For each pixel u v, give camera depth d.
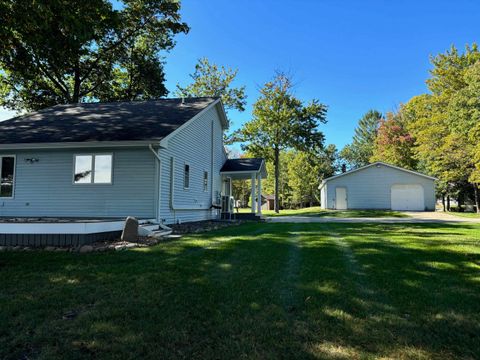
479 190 28.42
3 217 10.85
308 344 2.58
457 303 3.45
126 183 10.85
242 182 45.00
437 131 25.81
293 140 30.08
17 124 12.77
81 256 5.80
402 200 26.98
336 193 28.44
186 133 13.38
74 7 9.13
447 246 6.79
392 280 4.25
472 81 20.61
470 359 2.37
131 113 13.38
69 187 11.12
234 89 30.48
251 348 2.52
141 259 5.52
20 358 2.42
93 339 2.69
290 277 4.40
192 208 13.98
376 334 2.74
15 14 8.20
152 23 20.53
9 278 4.43
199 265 5.08
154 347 2.55
